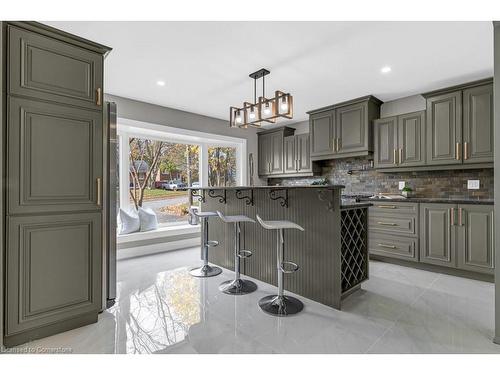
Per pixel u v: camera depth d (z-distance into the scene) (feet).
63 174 5.99
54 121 5.87
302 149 16.19
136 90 11.76
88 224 6.40
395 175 13.26
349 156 13.47
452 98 10.54
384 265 11.55
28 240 5.60
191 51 8.40
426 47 8.14
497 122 5.62
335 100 13.42
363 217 8.80
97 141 6.48
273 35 7.54
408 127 11.77
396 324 6.53
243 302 7.82
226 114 15.57
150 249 13.56
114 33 7.42
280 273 7.48
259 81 10.79
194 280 9.70
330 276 7.54
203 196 12.81
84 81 6.26
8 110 5.35
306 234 8.13
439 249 10.29
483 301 7.82
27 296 5.60
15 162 5.44
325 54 8.59
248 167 18.25
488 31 7.27
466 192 11.18
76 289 6.23
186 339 5.94
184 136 15.21
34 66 5.61
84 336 6.03
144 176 14.43
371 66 9.50
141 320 6.77
